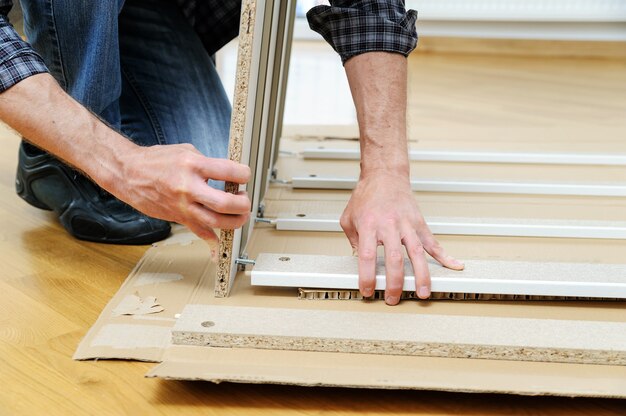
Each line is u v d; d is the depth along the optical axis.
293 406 0.65
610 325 0.72
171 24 1.23
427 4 3.18
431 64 3.06
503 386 0.62
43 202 1.09
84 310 0.82
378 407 0.65
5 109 0.75
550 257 0.93
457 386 0.62
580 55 3.21
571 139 1.63
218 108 1.22
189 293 0.83
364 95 0.89
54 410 0.63
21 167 1.08
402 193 0.82
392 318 0.73
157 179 0.71
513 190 1.21
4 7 0.79
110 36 0.96
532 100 2.21
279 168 1.39
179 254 0.97
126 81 1.18
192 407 0.64
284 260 0.83
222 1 1.30
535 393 0.62
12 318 0.80
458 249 0.96
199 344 0.70
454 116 1.95
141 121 1.17
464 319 0.73
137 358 0.70
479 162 1.42
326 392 0.67
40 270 0.93
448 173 1.33
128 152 0.75
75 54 0.98
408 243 0.77
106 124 0.79
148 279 0.87
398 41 0.89
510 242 0.99
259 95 0.84
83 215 1.02
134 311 0.78
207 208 0.72
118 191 0.75
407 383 0.63
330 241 1.00
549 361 0.67
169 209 0.74
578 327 0.71
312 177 1.28
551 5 3.07
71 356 0.71
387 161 0.85
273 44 0.93
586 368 0.66
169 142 1.16
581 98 2.24
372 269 0.76
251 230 0.99
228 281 0.80
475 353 0.68
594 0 3.03
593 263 0.89
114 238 1.03
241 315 0.73
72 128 0.75
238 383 0.68
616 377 0.65
